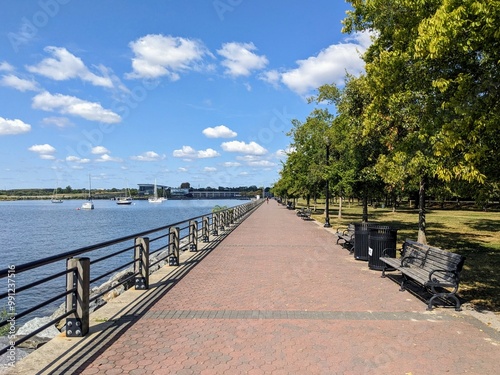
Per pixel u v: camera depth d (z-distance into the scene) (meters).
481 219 30.39
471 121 5.49
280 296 7.35
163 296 7.31
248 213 41.00
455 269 6.59
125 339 5.08
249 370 4.18
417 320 5.97
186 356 4.54
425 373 4.15
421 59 6.56
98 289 11.26
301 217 33.91
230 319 5.95
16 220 53.94
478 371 4.22
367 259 11.29
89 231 36.78
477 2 4.68
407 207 58.53
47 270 18.80
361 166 18.94
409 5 6.41
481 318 6.08
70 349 4.72
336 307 6.64
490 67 5.82
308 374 4.10
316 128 31.23
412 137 9.09
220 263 10.95
